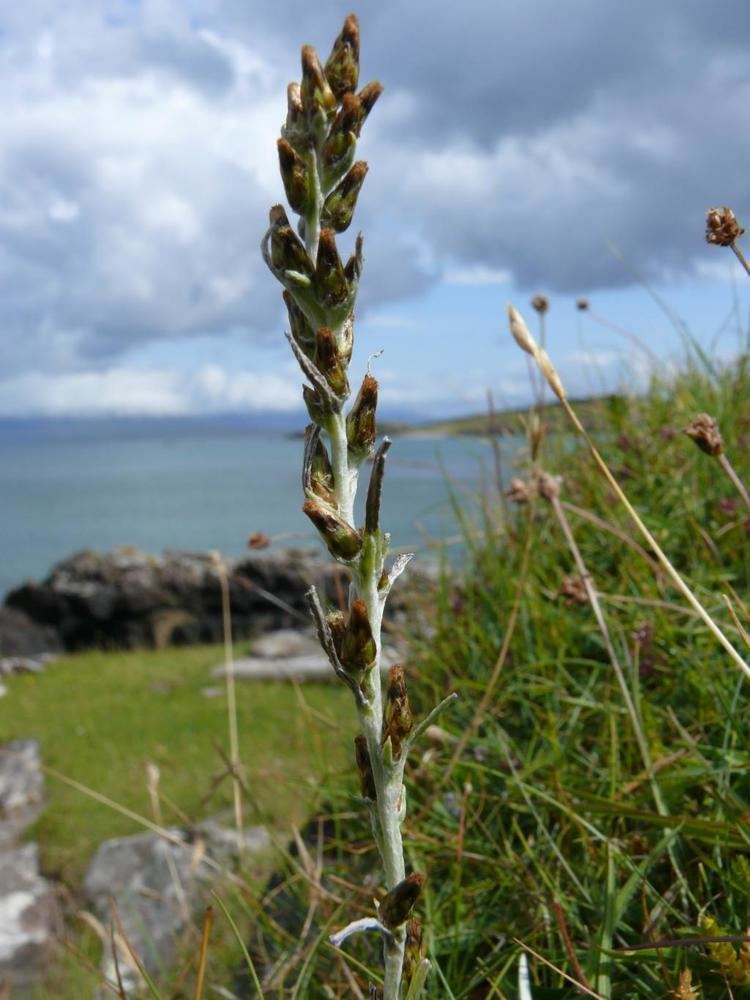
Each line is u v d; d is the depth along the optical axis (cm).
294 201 111
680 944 166
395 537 585
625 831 233
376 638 107
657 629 302
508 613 355
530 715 309
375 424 109
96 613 1573
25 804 821
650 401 518
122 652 1549
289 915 306
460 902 234
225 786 710
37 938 594
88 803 773
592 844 226
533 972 203
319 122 112
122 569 1631
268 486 8844
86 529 5141
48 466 17362
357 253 110
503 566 390
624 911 203
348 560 106
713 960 177
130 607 1571
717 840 197
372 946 250
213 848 545
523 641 339
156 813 323
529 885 227
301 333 112
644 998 184
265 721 900
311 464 109
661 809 220
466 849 259
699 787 241
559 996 190
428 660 375
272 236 110
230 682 331
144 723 994
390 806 106
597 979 179
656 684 293
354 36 114
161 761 843
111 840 691
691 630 290
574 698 300
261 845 477
